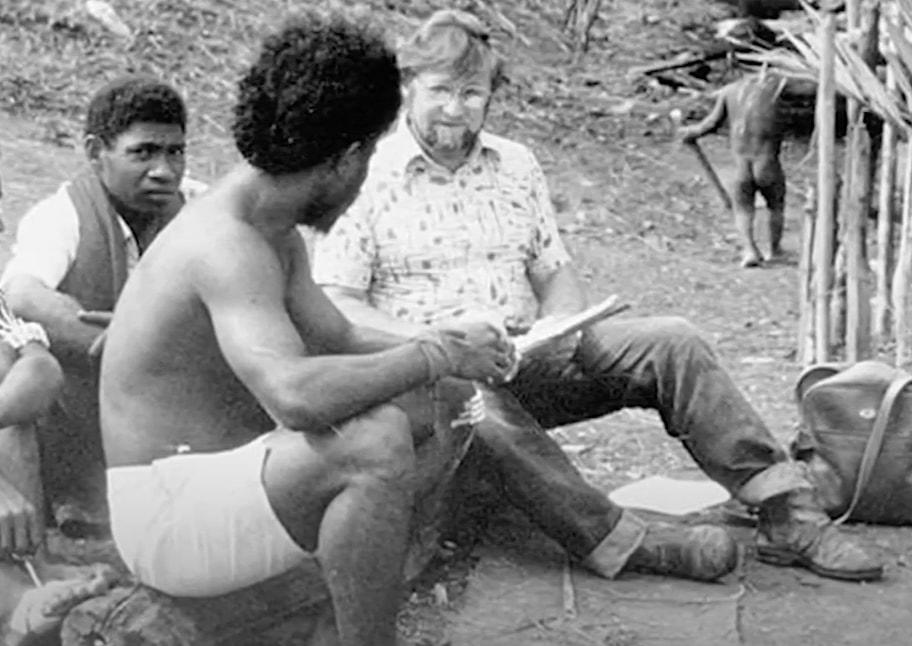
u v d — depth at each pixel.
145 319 4.21
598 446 6.96
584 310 5.71
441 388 4.75
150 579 4.28
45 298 4.96
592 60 16.28
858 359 7.88
